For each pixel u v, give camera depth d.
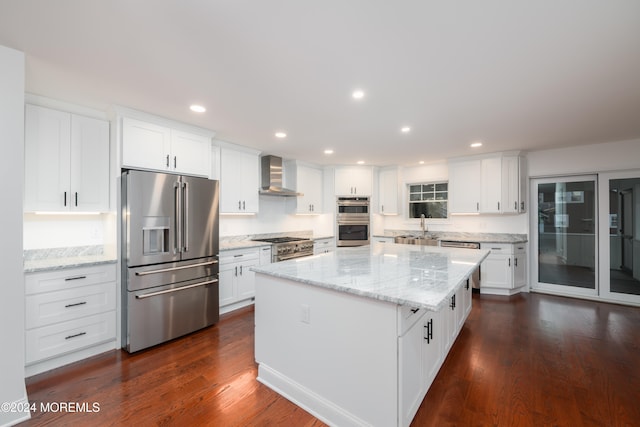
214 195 3.24
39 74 2.07
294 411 1.85
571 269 4.39
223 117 2.97
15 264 1.77
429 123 3.16
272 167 4.79
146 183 2.70
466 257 2.74
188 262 3.01
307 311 1.91
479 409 1.85
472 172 4.82
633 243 3.95
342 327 1.73
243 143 4.03
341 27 1.56
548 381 2.14
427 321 1.91
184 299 2.95
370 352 1.60
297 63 1.94
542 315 3.55
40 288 2.24
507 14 1.46
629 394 1.98
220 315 3.58
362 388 1.63
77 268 2.43
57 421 1.75
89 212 2.68
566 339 2.86
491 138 3.78
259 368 2.20
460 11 1.44
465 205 4.89
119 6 1.40
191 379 2.19
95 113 2.74
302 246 4.70
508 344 2.76
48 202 2.46
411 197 5.95
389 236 5.55
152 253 2.76
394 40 1.68
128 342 2.59
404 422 1.55
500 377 2.20
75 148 2.61
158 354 2.59
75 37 1.65
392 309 1.52
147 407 1.88
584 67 1.98
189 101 2.57
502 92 2.39
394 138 3.77
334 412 1.74
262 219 4.96
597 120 3.07
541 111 2.81
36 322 2.22
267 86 2.27
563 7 1.41
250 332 3.07
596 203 4.20
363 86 2.28
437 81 2.20
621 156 3.93
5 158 1.73
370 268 2.20
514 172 4.48
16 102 1.76
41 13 1.44
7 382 1.73
